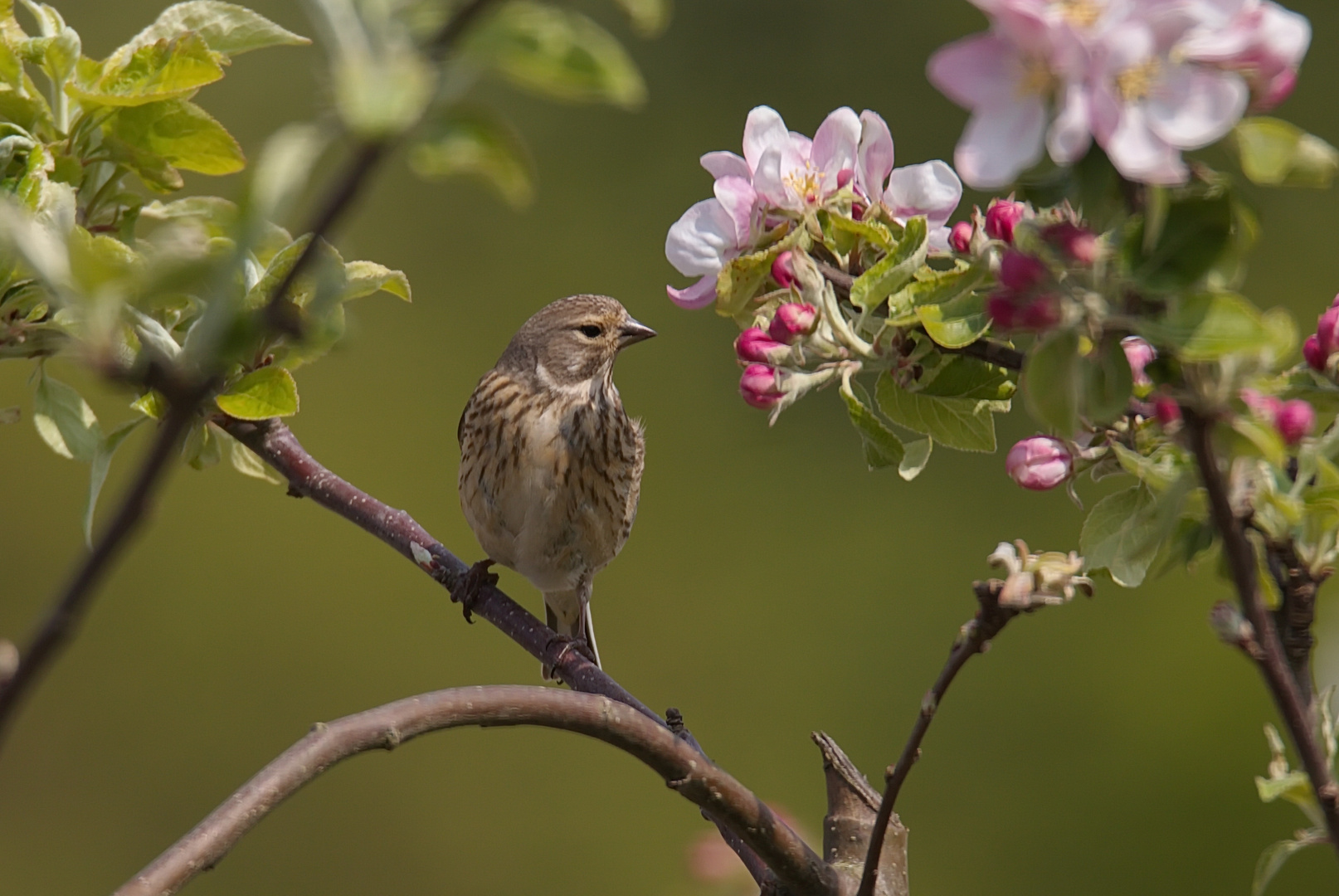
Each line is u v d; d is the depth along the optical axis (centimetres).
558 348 965
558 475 951
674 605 2405
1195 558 486
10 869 2141
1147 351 479
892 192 557
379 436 2553
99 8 2738
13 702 296
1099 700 2136
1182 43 375
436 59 295
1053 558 428
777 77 2614
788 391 514
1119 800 2069
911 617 2352
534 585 995
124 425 625
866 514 2441
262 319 298
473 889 2139
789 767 2253
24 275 573
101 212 650
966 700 2188
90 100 613
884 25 2572
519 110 2697
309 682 2320
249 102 2688
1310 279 2331
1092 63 362
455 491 2528
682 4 2650
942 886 2073
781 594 2384
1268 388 441
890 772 477
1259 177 414
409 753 2169
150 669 2295
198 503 2381
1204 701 2097
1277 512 449
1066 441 488
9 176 611
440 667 2328
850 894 555
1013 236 450
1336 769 477
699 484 2472
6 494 2366
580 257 2653
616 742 526
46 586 2348
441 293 2661
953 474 2430
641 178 2670
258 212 288
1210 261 387
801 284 518
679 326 2600
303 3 296
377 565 2381
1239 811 2036
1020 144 376
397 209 2689
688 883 1000
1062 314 394
